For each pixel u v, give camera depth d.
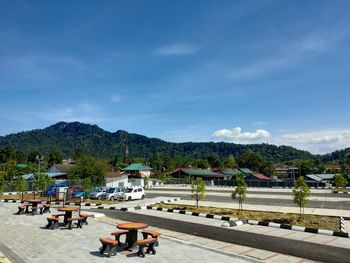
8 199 34.25
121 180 60.59
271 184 62.41
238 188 24.33
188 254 11.18
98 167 48.47
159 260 10.38
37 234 14.79
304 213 22.02
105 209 26.23
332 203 28.42
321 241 13.56
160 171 116.44
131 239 11.83
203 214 21.02
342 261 10.64
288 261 10.59
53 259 10.46
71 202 31.50
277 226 16.94
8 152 123.38
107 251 11.16
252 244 13.08
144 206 26.31
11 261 10.20
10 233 15.00
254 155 132.25
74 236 14.33
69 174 48.72
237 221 17.84
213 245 12.92
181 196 39.53
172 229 16.58
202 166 120.12
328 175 88.88
